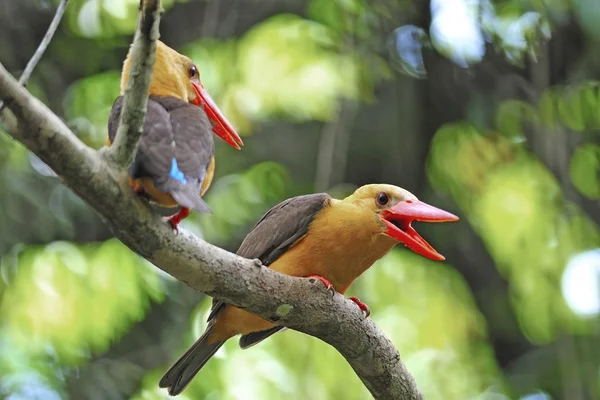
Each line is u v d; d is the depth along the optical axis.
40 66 14.41
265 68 12.69
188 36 14.72
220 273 5.83
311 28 12.85
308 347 11.45
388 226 7.14
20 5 14.51
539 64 13.86
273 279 6.12
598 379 13.61
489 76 14.31
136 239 5.39
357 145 14.54
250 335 7.66
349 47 13.27
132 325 13.51
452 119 14.69
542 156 14.24
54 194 13.45
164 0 13.59
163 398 11.41
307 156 14.56
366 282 12.12
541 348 14.85
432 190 14.83
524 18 13.23
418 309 12.10
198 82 6.98
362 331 6.57
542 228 13.41
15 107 4.74
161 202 5.47
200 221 13.26
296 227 7.23
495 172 13.82
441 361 11.70
